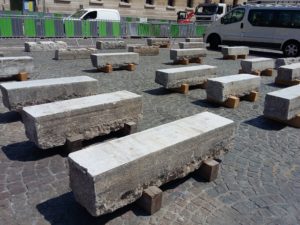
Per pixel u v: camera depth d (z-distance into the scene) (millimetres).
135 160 2994
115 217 3129
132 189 3062
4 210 3174
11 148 4441
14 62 7668
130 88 7887
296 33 15367
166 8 36594
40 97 5363
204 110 6562
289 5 15734
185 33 22266
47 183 3668
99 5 30562
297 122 5758
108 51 13891
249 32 16906
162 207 3324
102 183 2764
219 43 18344
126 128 4949
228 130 4090
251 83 7258
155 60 12641
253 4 17219
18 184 3619
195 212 3293
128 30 19234
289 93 5840
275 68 11875
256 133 5480
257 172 4156
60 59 11297
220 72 10820
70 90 5680
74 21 16609
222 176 4004
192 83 7867
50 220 3068
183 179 3875
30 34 15414
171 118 5969
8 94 5035
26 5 25016
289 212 3379
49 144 4145
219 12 27609
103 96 4914
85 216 3137
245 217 3260
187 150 3568
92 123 4512
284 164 4422
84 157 2973
